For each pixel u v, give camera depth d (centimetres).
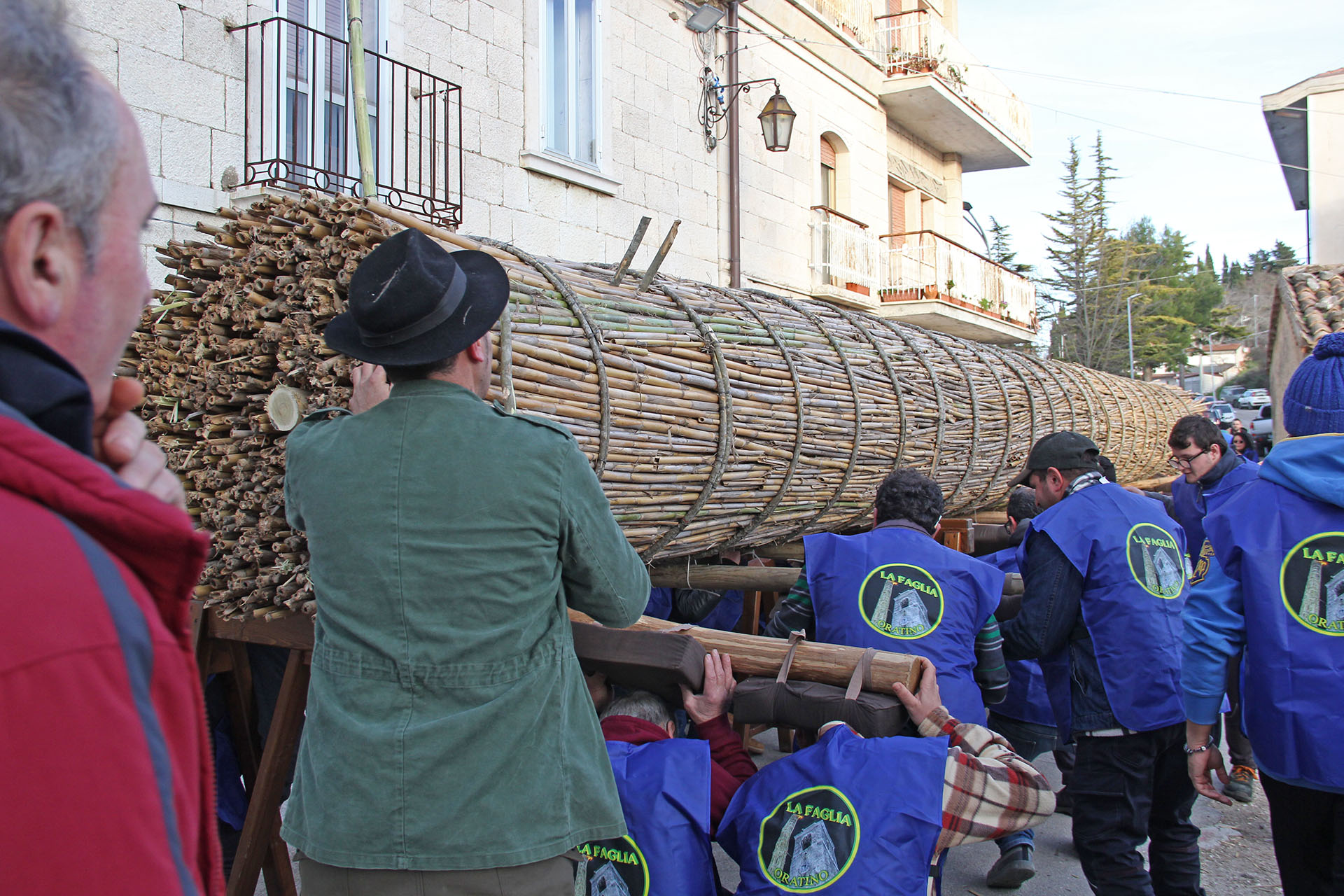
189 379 249
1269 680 223
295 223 235
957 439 488
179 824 70
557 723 164
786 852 211
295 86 566
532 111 730
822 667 244
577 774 165
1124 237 6569
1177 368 5359
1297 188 1586
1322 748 214
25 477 64
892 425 424
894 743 222
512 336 235
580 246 784
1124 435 715
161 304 266
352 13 428
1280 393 605
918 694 243
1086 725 282
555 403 249
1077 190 4875
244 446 234
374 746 154
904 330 501
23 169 68
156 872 64
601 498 178
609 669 238
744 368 336
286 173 533
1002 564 405
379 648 158
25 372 67
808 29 1089
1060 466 312
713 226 942
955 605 281
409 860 150
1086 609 286
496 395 226
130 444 80
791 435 358
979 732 237
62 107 70
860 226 1187
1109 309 4256
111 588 67
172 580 72
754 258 1008
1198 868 299
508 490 162
